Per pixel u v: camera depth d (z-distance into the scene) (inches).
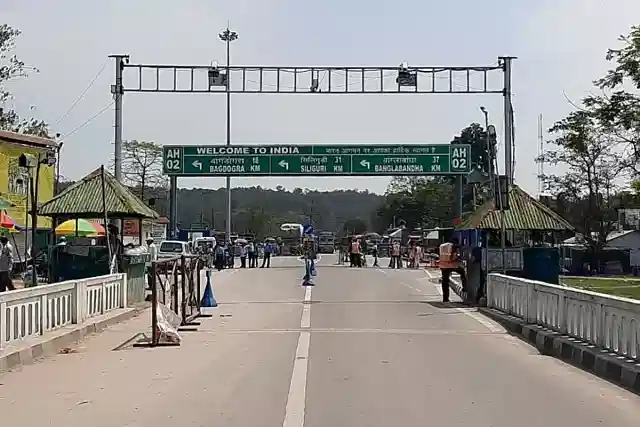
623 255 2256.4
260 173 1957.4
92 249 911.0
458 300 1085.1
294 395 424.8
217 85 1358.3
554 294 637.9
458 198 2022.6
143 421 364.5
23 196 1582.2
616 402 408.5
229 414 379.2
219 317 848.3
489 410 388.5
